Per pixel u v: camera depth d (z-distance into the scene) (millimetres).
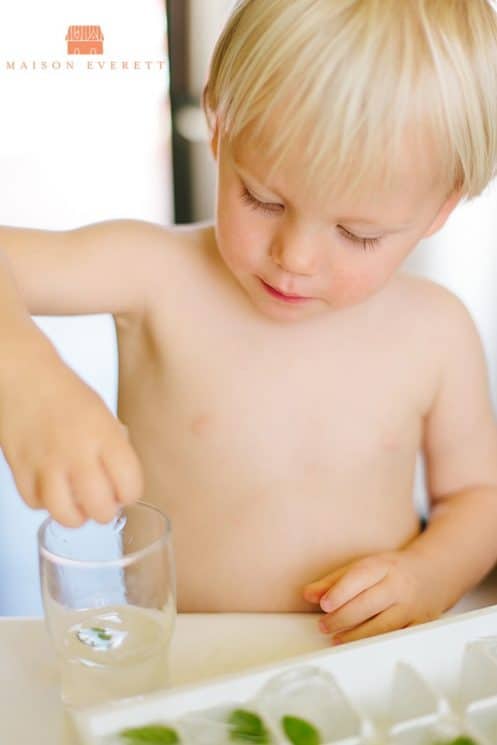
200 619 833
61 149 1508
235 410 966
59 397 710
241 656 804
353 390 973
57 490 688
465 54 811
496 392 1560
